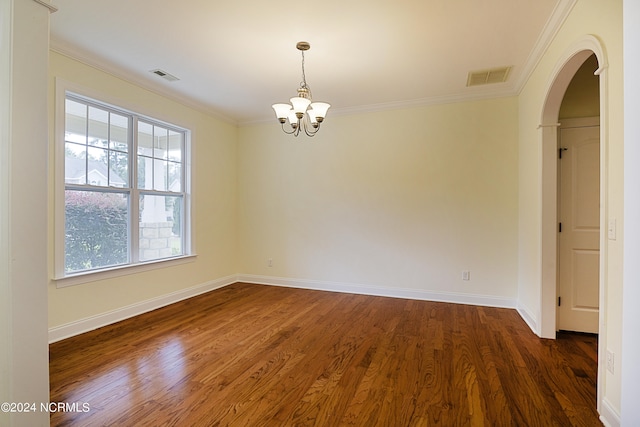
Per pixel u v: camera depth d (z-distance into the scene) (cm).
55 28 263
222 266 505
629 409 126
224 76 357
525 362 250
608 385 176
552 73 260
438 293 425
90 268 325
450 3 230
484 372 235
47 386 150
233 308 392
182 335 306
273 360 255
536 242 314
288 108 289
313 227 490
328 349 276
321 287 485
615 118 170
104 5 233
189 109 441
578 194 305
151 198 396
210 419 183
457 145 414
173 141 429
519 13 240
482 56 308
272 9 238
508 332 313
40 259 148
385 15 244
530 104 334
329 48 295
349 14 244
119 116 356
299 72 345
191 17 249
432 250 427
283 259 508
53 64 286
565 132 307
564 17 232
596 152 300
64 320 296
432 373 234
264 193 519
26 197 143
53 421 180
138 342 289
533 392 209
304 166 495
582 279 306
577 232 306
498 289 399
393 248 446
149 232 392
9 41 139
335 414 188
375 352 270
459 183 414
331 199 479
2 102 138
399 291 443
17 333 140
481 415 186
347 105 450
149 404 197
